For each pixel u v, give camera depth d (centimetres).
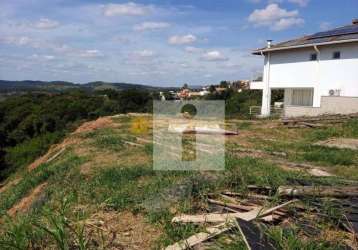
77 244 400
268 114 2545
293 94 2652
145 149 1052
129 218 487
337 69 2194
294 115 2227
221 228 411
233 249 366
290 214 448
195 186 563
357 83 2100
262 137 1416
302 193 487
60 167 999
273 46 2611
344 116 1720
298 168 822
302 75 2408
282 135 1491
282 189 497
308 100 2541
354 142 1240
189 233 416
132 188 617
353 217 425
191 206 500
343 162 902
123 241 417
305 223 421
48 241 413
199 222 442
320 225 414
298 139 1383
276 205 475
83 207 540
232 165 775
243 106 3170
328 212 436
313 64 2330
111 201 540
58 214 487
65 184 759
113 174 736
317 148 1120
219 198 529
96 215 501
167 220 459
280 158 952
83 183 709
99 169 826
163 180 653
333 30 2469
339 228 411
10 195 1048
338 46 2175
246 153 1012
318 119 1736
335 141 1273
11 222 507
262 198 515
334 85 2216
